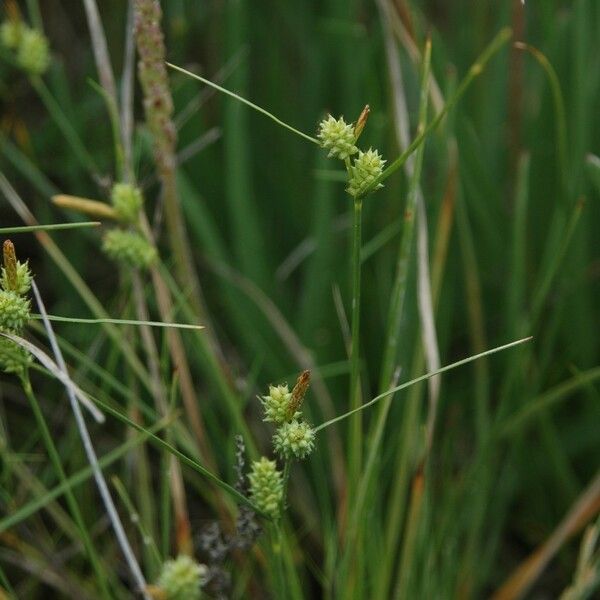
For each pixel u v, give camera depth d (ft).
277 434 1.56
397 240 2.24
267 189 2.57
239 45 2.23
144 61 1.82
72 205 1.79
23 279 1.56
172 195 1.89
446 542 2.07
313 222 2.27
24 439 2.13
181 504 1.88
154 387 1.90
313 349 2.24
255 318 2.23
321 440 2.19
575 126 2.19
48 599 2.11
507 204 2.36
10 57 2.14
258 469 1.60
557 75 2.30
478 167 2.22
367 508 1.82
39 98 2.51
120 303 2.03
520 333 2.09
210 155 2.40
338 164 2.39
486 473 2.08
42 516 2.10
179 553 1.91
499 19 2.40
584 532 2.20
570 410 2.32
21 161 2.14
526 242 2.34
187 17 2.53
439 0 2.86
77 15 2.61
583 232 2.19
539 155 2.34
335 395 2.26
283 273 2.25
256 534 1.71
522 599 2.21
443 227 2.02
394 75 2.02
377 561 1.93
